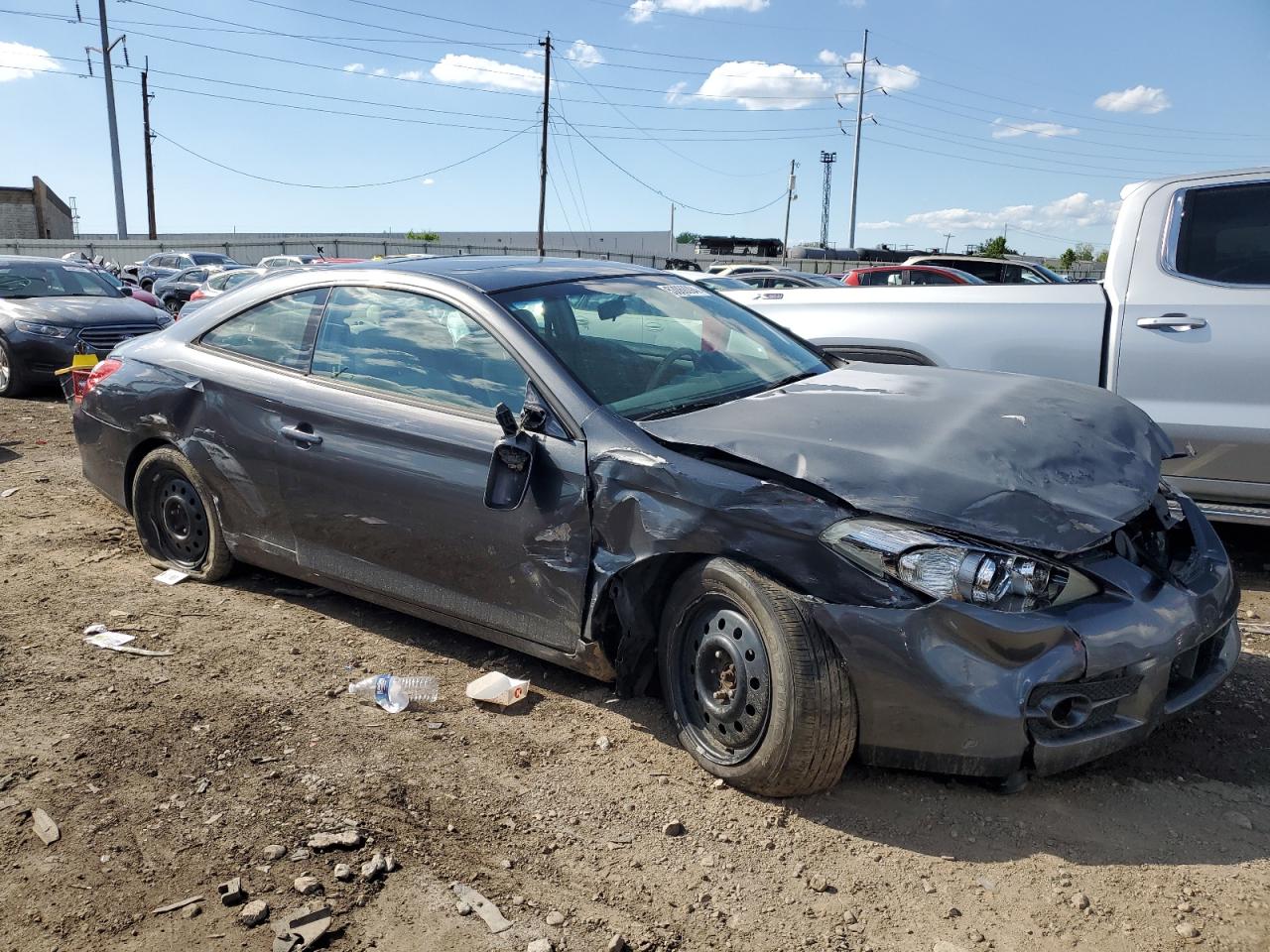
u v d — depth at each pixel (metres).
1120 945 2.39
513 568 3.50
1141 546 3.16
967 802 2.99
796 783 2.91
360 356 4.04
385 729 3.44
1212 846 2.77
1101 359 5.05
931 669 2.68
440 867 2.70
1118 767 3.19
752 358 4.02
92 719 3.49
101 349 11.23
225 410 4.38
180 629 4.29
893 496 2.79
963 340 5.34
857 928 2.47
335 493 3.98
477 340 3.70
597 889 2.63
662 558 3.18
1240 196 4.89
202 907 2.53
